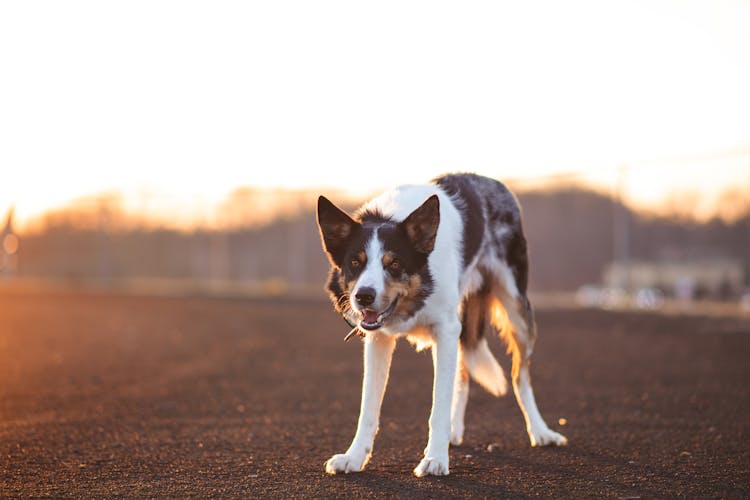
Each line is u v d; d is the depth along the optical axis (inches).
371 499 199.0
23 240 1718.8
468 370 280.7
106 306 1044.5
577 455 249.9
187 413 329.4
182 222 1584.6
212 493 205.9
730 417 305.1
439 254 237.6
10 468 234.8
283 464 239.3
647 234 1269.7
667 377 406.9
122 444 268.4
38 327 738.8
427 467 223.6
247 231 1547.7
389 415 325.7
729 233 1207.6
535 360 477.7
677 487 209.8
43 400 356.5
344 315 240.2
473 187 283.3
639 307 855.1
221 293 1362.0
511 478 220.4
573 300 1234.6
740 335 577.6
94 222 1622.8
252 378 428.8
